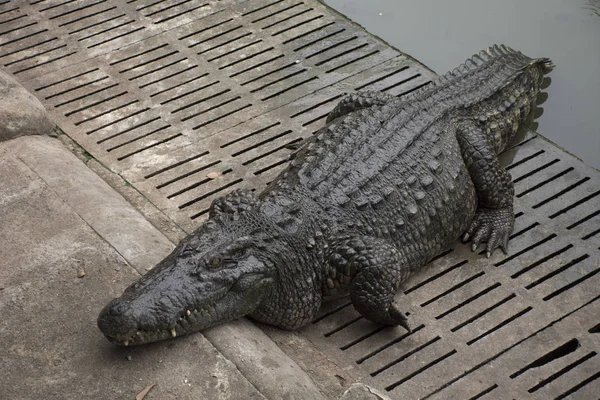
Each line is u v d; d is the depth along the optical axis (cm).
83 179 570
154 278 450
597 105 720
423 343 503
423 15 843
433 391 472
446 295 536
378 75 727
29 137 612
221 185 614
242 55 752
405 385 475
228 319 470
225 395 412
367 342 504
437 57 774
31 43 762
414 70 732
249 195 536
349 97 643
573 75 752
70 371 424
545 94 730
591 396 470
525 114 673
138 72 730
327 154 547
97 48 757
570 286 542
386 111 590
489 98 632
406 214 531
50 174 558
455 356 494
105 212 530
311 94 706
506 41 797
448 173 558
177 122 677
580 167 635
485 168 574
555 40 800
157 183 615
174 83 718
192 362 432
